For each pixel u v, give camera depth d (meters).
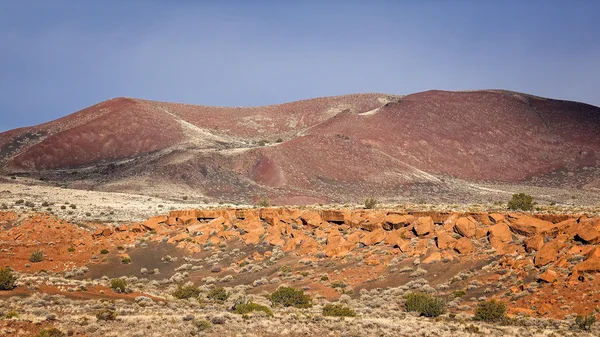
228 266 77.62
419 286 61.47
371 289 63.50
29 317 45.41
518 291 55.81
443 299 56.19
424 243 69.19
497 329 45.94
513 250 64.19
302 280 68.31
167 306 55.50
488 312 50.25
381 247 72.50
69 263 79.94
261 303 57.47
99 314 46.56
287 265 73.81
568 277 55.09
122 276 76.88
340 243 74.94
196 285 71.44
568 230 63.38
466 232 69.56
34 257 79.19
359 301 59.06
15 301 51.88
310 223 83.19
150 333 43.00
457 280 61.22
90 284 63.03
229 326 45.53
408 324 47.22
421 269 64.69
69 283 62.16
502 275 59.78
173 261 81.38
